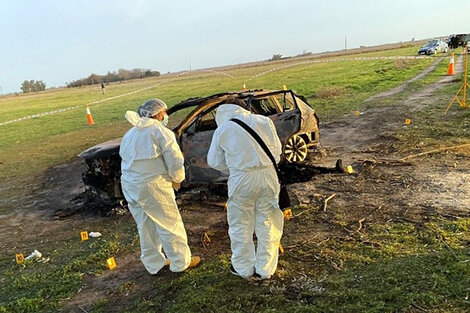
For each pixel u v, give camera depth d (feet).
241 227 12.75
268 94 24.52
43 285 15.15
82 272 15.85
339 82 74.84
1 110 121.60
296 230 16.70
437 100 43.21
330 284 12.17
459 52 126.93
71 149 44.96
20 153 46.57
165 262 14.88
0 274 16.79
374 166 24.00
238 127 12.09
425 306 10.46
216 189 22.82
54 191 28.96
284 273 13.21
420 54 129.80
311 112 26.43
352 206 18.47
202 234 17.74
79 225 21.47
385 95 53.01
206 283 13.33
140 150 13.33
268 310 11.34
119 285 14.40
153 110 13.66
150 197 13.53
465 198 17.66
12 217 24.47
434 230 14.89
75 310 13.20
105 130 56.44
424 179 20.70
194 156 21.90
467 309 10.14
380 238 14.93
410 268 12.32
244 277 13.08
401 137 29.58
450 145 26.05
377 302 10.89
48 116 84.12
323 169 23.89
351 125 37.50
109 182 22.61
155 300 12.93
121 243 18.08
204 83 124.77
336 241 15.14
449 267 12.02
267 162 12.23
